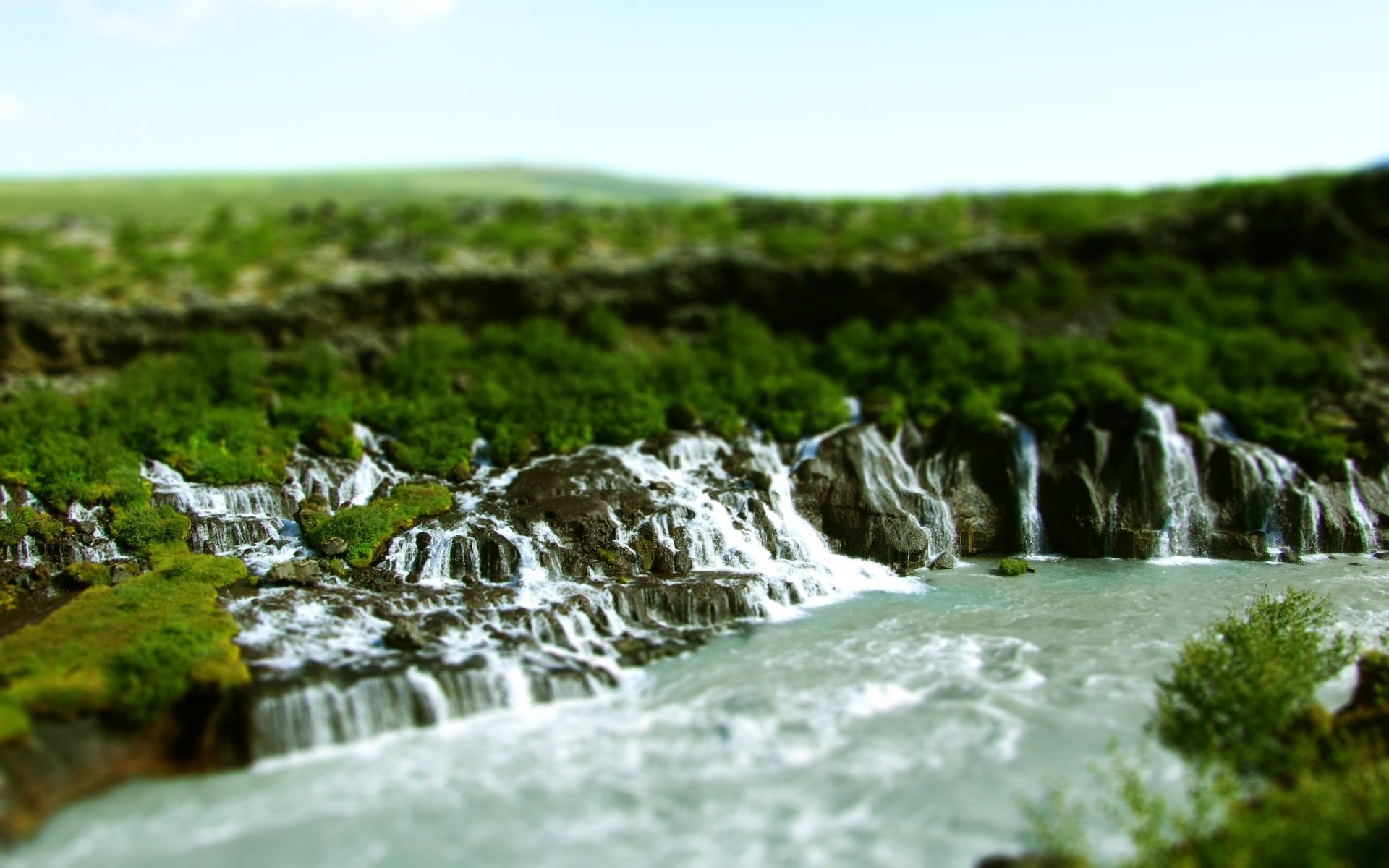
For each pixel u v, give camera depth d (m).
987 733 20.69
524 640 24.77
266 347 44.59
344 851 16.89
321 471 34.69
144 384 38.84
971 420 38.19
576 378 41.78
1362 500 35.62
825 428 38.81
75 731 19.56
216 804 18.47
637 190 150.25
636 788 18.83
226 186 116.44
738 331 47.81
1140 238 53.25
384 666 22.42
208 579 27.20
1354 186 55.12
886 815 17.73
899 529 33.66
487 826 17.62
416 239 53.06
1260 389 41.25
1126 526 35.12
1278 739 18.89
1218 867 14.48
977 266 51.38
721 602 27.81
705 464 37.03
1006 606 29.11
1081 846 16.02
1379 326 47.47
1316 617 25.91
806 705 22.27
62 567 28.42
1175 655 24.72
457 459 36.09
